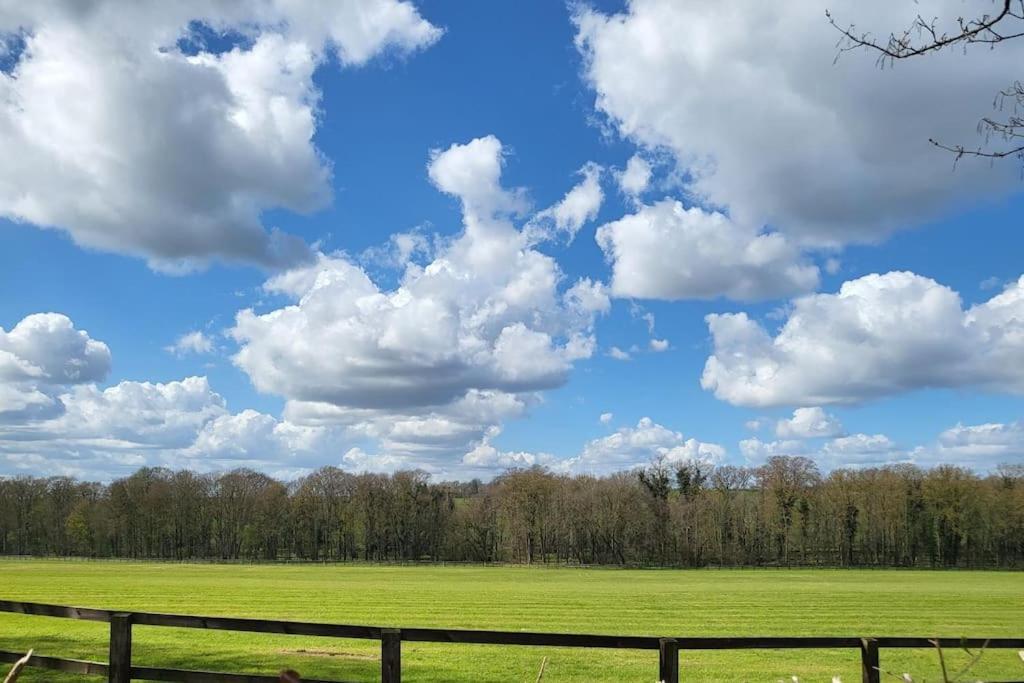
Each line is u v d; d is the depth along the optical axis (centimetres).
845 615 4003
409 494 13275
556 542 12594
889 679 1831
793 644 861
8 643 2041
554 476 12750
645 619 3644
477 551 13012
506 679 1683
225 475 13638
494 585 6344
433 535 13212
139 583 6178
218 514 13438
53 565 10325
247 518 13375
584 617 3694
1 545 13500
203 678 846
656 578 8094
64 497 13600
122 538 13388
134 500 13175
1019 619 3906
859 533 12175
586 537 12481
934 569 11169
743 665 2038
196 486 13475
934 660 2188
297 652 1988
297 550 13400
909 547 11850
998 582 7581
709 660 2136
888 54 521
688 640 845
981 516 11319
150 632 2441
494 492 13012
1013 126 513
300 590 5406
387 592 5253
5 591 5209
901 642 867
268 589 5500
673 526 11956
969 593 5688
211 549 13500
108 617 885
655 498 12375
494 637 838
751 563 11925
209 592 5147
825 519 12031
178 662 1800
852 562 12106
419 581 6925
